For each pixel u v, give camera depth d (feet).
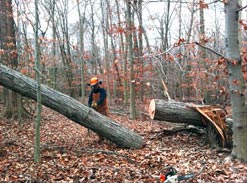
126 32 47.88
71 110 26.53
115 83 83.51
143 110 56.34
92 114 26.68
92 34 90.48
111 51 77.51
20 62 47.47
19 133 34.04
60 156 23.52
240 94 20.27
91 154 24.14
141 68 52.13
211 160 21.35
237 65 19.98
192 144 26.73
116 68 71.82
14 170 20.65
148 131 32.89
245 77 21.62
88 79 92.22
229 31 19.75
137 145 26.12
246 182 17.15
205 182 17.24
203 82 44.93
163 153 23.47
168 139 28.76
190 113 25.72
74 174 19.34
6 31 41.63
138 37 55.77
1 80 26.40
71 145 27.94
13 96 42.63
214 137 25.09
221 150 23.56
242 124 20.47
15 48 42.27
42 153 24.86
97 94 30.45
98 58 98.17
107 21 78.23
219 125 24.43
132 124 40.93
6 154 24.79
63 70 92.27
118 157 23.11
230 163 20.15
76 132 35.06
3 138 30.81
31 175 19.51
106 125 26.37
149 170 19.85
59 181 18.34
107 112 30.48
